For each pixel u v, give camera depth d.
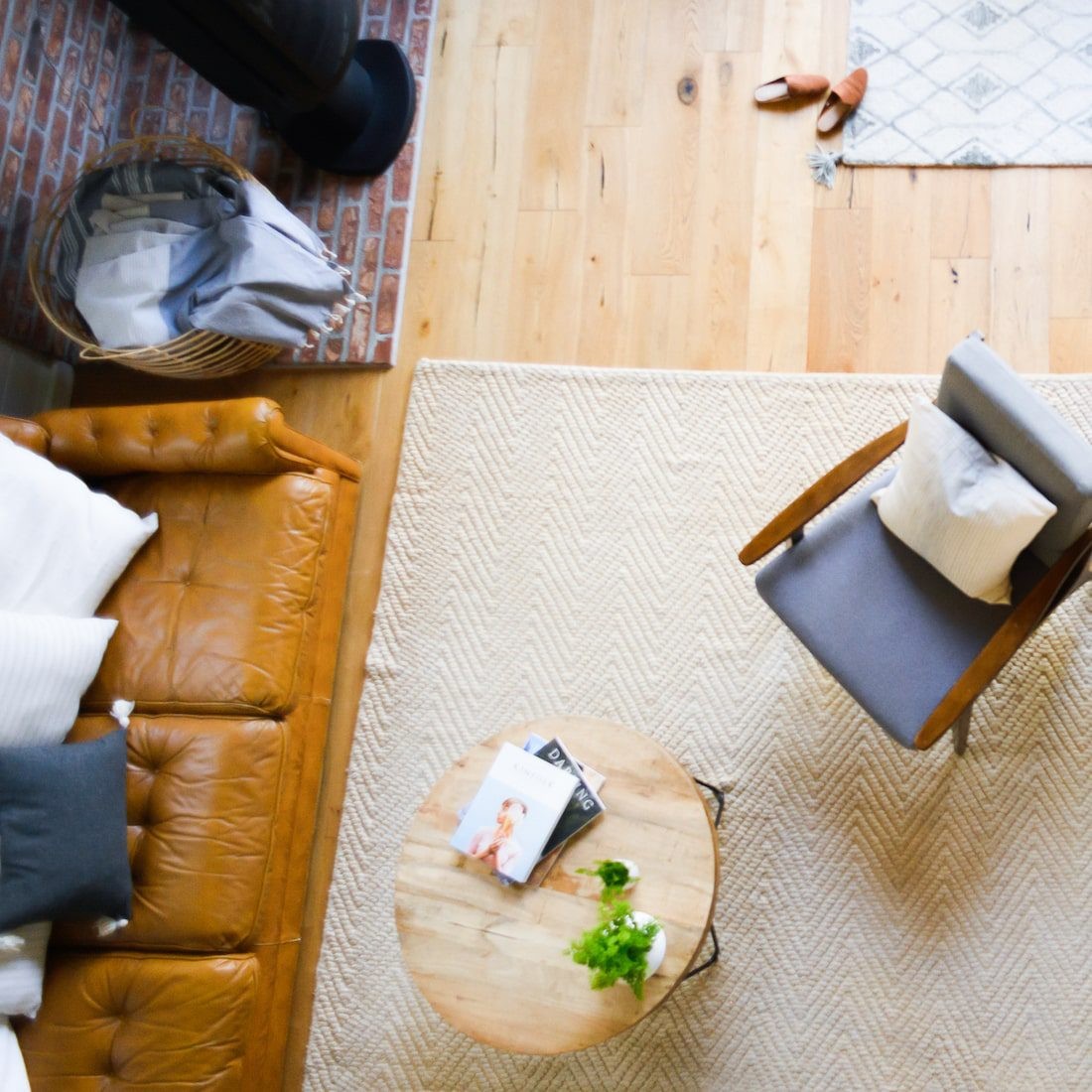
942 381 1.71
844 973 2.18
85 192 2.54
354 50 2.49
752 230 2.63
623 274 2.68
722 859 2.27
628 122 2.76
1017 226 2.51
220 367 2.56
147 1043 1.96
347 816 2.44
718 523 2.46
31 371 2.76
